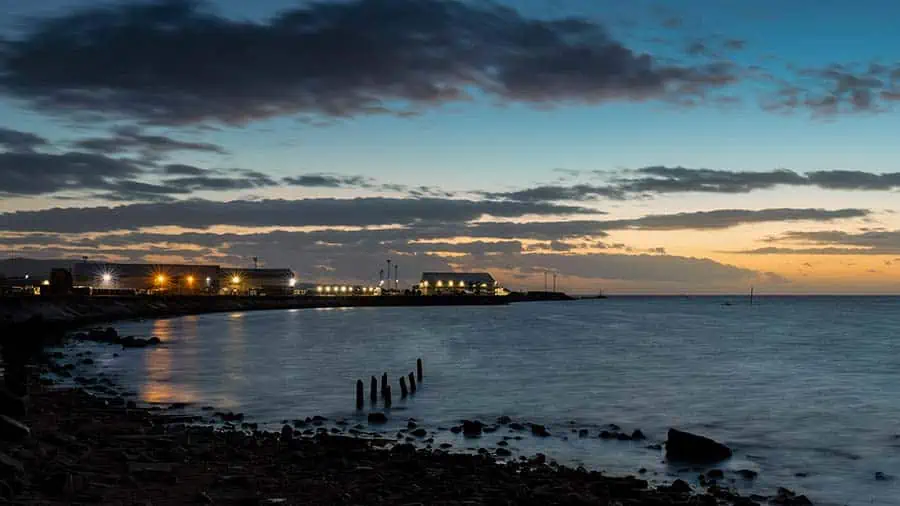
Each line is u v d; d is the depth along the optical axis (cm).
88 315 11594
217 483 1917
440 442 2970
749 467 2639
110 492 1723
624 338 9550
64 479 1689
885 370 5844
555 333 10531
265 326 11806
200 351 7144
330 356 6738
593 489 2144
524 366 5978
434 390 4562
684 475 2497
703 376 5359
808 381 5109
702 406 3997
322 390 4497
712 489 2253
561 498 1962
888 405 4050
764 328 12488
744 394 4456
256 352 7094
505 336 9769
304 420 3466
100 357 6425
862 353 7419
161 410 3634
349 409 3825
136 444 2461
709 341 9094
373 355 6856
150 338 8462
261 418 3500
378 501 1856
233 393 4344
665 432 3275
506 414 3716
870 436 3200
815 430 3347
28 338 7250
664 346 8200
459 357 6725
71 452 2205
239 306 18362
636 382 5006
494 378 5175
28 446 2095
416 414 3694
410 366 5928
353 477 2141
